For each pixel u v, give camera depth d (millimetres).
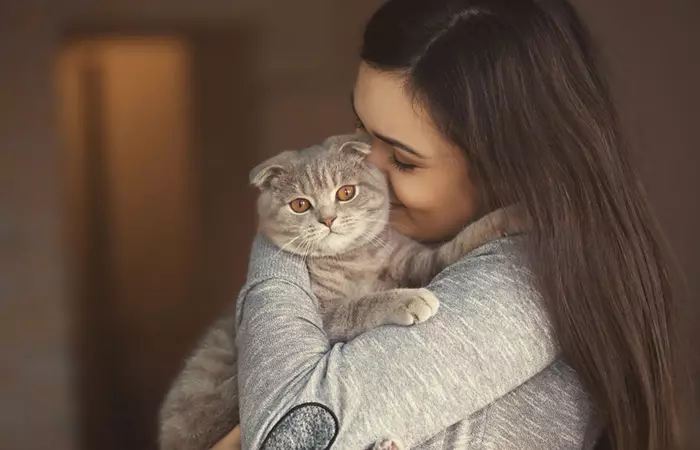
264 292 1344
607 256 1279
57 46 3453
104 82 3771
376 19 1396
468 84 1283
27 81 3395
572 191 1271
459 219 1517
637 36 3158
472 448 1235
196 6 3604
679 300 1468
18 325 3500
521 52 1277
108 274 3906
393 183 1525
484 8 1306
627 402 1297
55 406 3568
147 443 3689
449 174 1411
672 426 1363
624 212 1313
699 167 3180
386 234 1657
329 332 1417
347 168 1599
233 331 1640
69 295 3576
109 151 3850
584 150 1285
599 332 1252
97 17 3504
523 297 1223
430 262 1538
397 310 1269
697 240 3197
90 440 3668
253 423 1156
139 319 4012
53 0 3389
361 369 1156
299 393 1136
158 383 3883
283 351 1200
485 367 1178
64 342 3549
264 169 1605
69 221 3602
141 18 3568
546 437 1287
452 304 1221
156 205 3994
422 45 1318
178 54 3791
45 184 3459
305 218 1560
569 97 1295
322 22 3674
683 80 3158
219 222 4020
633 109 3158
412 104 1335
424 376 1154
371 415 1131
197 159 3945
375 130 1417
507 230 1350
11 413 3531
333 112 3758
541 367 1232
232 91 3820
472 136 1295
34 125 3422
